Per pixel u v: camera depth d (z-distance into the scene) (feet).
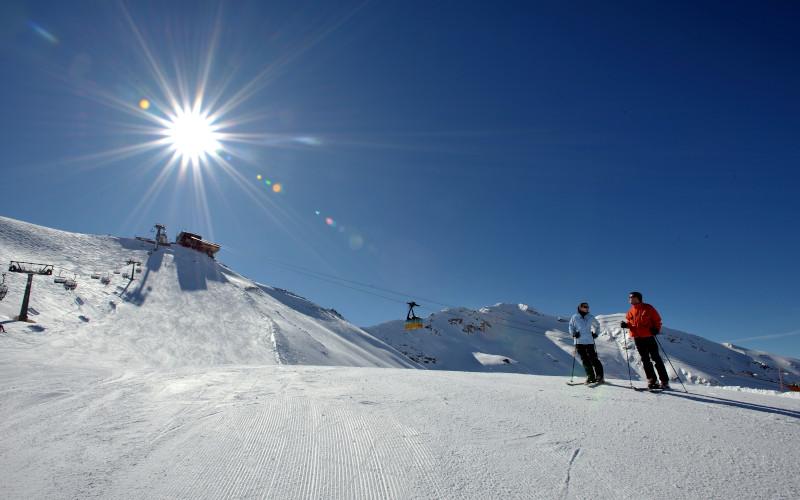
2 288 75.82
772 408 17.10
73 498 9.03
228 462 11.26
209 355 92.27
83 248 159.84
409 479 10.14
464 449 12.34
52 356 57.21
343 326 225.35
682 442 12.92
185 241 234.79
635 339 23.61
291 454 11.89
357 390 21.56
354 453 11.99
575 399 19.33
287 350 113.80
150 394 20.42
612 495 9.28
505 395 20.29
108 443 12.97
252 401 18.75
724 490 9.46
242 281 206.90
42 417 16.21
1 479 10.15
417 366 222.89
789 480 9.89
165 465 11.06
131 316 101.65
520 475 10.41
